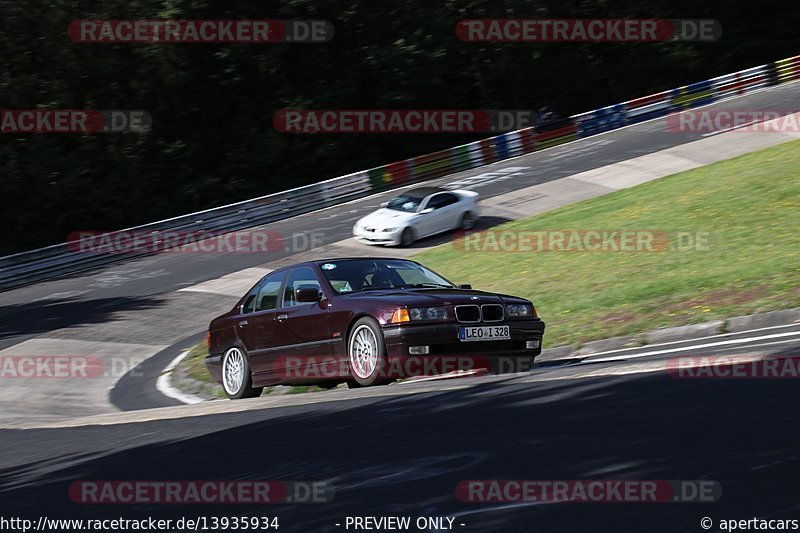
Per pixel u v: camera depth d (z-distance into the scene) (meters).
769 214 69.44
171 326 76.62
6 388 56.56
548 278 65.44
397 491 17.47
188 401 48.00
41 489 21.77
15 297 96.25
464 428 22.48
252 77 184.50
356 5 185.00
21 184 154.38
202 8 177.12
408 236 101.75
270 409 31.12
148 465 23.12
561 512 15.07
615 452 18.38
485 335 35.41
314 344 37.53
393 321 34.25
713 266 56.88
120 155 167.25
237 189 176.25
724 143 129.38
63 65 172.12
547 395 25.86
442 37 191.00
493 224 108.00
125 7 176.62
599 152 138.62
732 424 19.78
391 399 29.00
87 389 55.56
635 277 58.84
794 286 47.31
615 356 40.34
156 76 177.50
